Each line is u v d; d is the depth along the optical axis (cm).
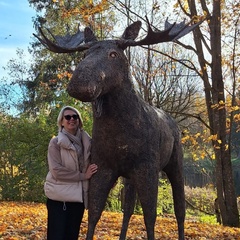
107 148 461
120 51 442
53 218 505
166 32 450
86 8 1281
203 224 1195
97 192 474
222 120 1288
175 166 586
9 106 2816
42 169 1683
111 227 936
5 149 1712
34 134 1678
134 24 473
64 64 2727
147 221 475
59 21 2317
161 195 1992
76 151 493
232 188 1306
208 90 1334
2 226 828
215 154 1323
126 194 592
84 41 492
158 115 522
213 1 1277
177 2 1302
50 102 2630
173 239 823
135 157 464
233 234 967
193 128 2381
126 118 452
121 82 440
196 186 3042
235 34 1343
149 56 1847
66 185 493
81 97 390
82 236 770
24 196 1731
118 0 1327
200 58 1309
